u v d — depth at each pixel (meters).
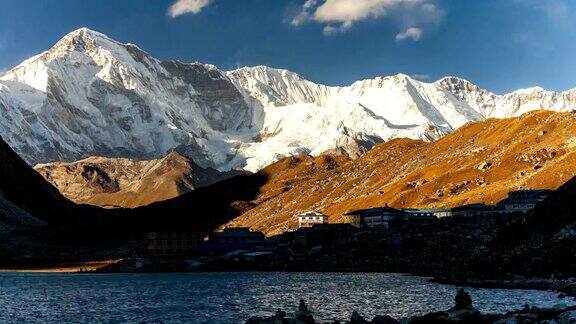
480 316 96.00
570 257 161.75
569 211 187.50
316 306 135.50
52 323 124.19
